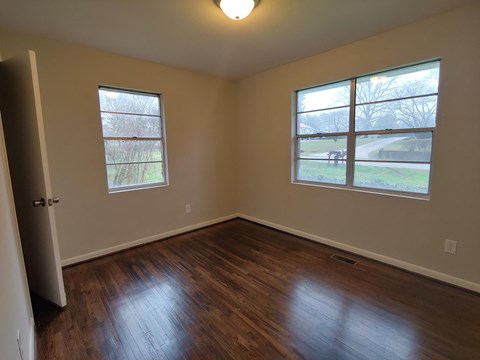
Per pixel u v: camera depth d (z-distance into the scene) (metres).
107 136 2.98
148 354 1.57
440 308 1.95
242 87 4.05
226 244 3.29
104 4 1.89
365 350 1.58
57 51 2.52
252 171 4.08
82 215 2.79
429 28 2.20
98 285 2.35
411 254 2.50
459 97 2.11
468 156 2.10
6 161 1.73
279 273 2.52
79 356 1.57
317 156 3.27
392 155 2.62
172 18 2.11
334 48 2.84
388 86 2.58
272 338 1.68
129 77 3.02
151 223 3.37
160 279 2.44
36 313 1.96
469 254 2.16
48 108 2.50
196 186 3.82
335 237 3.11
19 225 2.23
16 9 1.93
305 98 3.31
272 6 1.97
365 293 2.16
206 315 1.92
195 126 3.73
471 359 1.50
